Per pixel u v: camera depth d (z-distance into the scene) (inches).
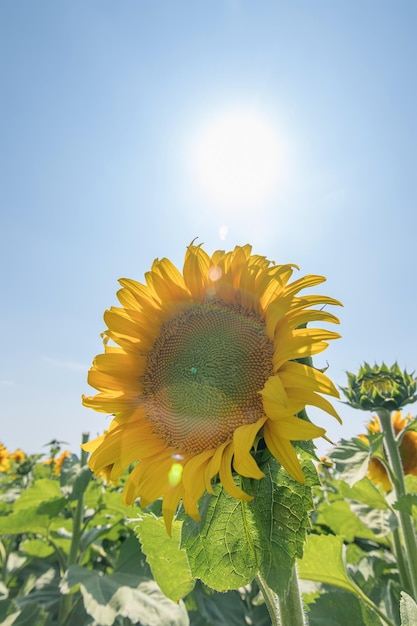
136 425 15.5
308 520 11.7
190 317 16.4
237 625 36.0
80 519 41.0
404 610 14.9
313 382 12.3
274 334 13.9
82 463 44.1
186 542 12.9
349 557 36.8
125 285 17.2
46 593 41.4
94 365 16.4
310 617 22.0
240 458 11.4
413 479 32.5
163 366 15.7
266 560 11.7
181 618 28.5
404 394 26.3
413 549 23.7
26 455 104.8
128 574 33.4
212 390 14.2
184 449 14.3
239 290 15.8
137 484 14.1
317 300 13.9
